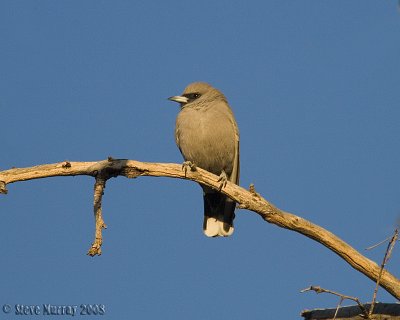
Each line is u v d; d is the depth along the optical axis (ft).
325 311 35.35
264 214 36.11
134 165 36.83
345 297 30.27
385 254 30.19
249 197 36.52
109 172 36.22
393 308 33.12
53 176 36.24
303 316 36.22
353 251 34.55
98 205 35.83
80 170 36.24
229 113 49.55
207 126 48.49
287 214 35.96
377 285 30.55
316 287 30.35
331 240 35.09
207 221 48.65
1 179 35.76
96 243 34.94
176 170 38.06
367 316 30.58
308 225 35.55
